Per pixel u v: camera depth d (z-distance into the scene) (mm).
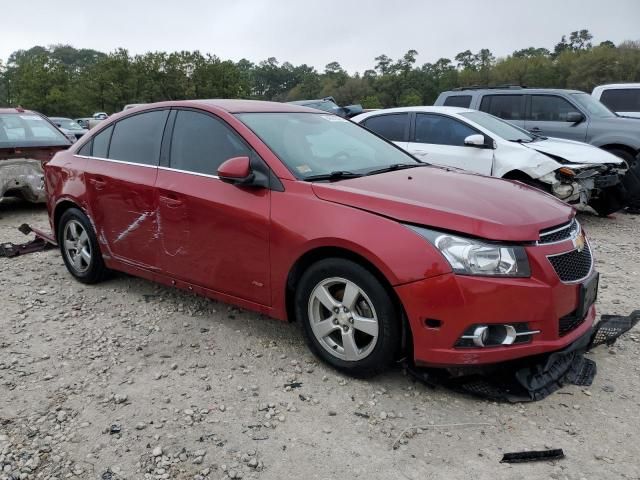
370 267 3258
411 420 3109
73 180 5137
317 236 3387
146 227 4477
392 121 8844
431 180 3830
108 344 4078
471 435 2975
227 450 2879
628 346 3982
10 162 8477
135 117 4832
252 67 146750
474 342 3057
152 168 4465
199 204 4000
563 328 3254
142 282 5395
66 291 5188
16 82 68688
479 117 8375
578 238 3430
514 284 3010
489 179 4066
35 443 2939
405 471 2707
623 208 8516
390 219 3232
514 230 3082
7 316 4605
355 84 99312
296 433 3010
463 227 3078
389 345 3258
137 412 3213
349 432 3012
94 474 2709
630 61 77750
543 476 2664
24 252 6359
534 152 7543
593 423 3068
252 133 3955
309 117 4617
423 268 3064
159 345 4055
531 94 10172
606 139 9328
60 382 3549
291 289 3705
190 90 67312
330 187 3525
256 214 3689
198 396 3373
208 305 4789
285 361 3787
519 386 3199
